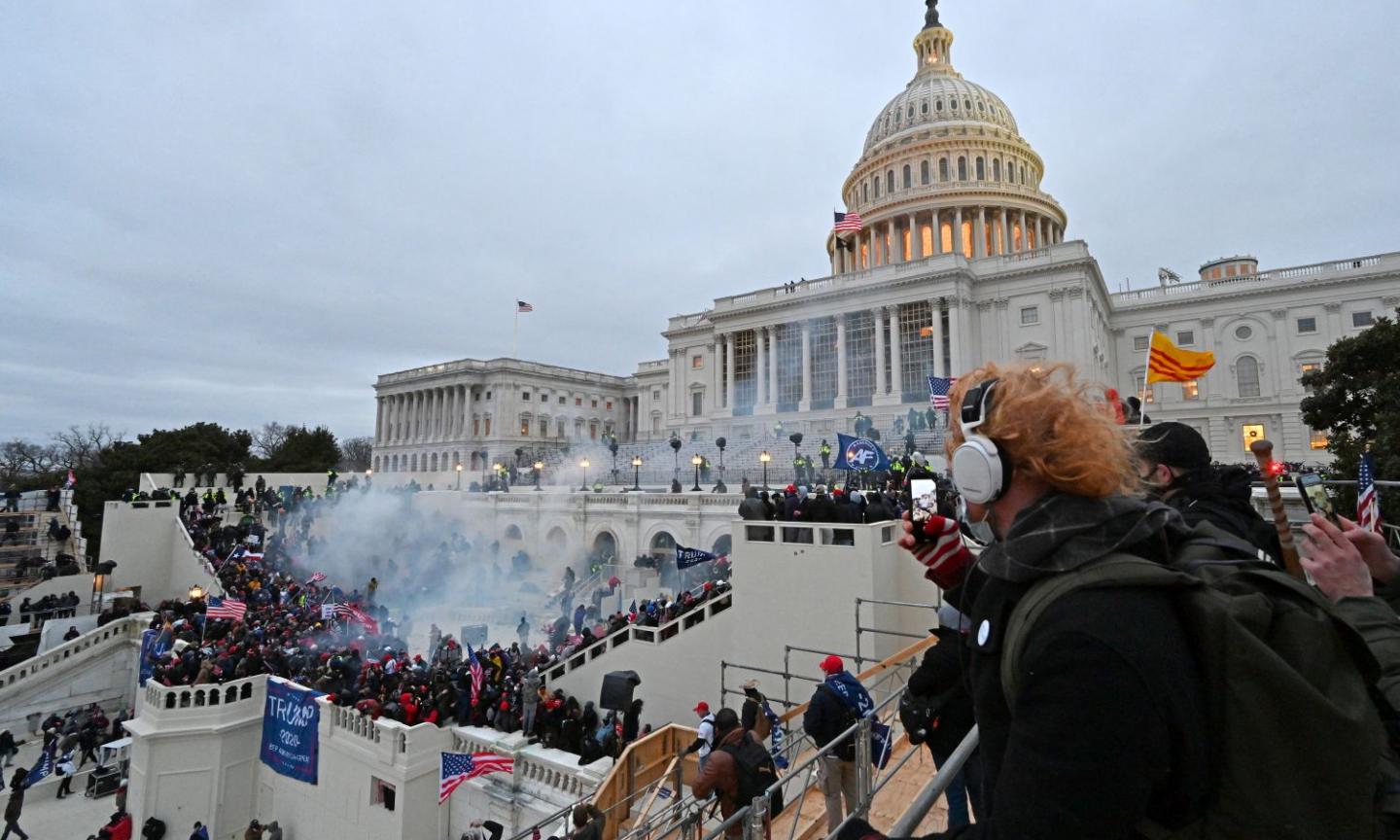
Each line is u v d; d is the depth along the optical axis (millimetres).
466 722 17531
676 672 18562
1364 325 57250
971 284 61469
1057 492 1772
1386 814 1418
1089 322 57219
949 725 4211
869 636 16094
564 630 25672
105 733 24016
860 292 64312
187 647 21438
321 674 19594
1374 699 1817
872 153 84125
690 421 75125
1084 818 1224
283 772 18188
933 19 95500
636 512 37312
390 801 15977
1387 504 17219
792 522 17828
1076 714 1293
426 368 104125
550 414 102938
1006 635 1661
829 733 7164
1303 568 2410
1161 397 64188
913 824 2729
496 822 14984
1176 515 2219
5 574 35875
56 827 19641
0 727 24109
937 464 38812
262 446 116062
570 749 15859
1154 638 1379
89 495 53875
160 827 17219
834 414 63125
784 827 8086
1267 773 1360
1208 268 73500
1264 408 59969
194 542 36375
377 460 109188
